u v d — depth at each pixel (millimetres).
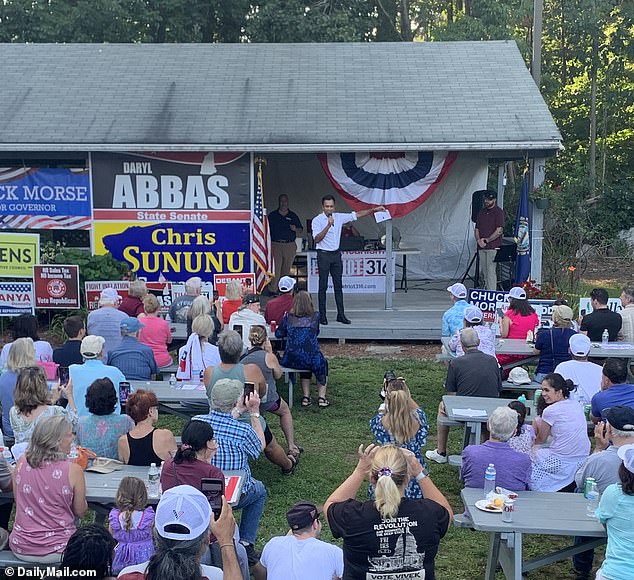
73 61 15508
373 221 17078
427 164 12914
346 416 9336
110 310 8875
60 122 13320
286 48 16109
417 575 3984
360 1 26375
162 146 12656
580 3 27484
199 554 3361
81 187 13156
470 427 7410
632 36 27625
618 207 24500
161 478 4875
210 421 5695
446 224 16969
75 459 5426
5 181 13188
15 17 23641
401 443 5812
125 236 13234
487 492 5211
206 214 13156
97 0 23359
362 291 14016
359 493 7223
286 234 15078
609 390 6473
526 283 11891
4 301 12602
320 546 3977
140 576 3486
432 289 16094
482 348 8656
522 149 12656
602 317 9414
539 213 13211
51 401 6125
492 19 25328
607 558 4434
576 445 6055
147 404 5688
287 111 13633
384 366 11430
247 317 9203
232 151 12781
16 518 4859
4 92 14328
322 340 12891
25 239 12836
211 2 25500
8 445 6793
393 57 15617
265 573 4285
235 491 5160
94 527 3588
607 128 30906
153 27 25422
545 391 6273
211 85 14625
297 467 7777
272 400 7688
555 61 29875
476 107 13656
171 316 10617
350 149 12641
